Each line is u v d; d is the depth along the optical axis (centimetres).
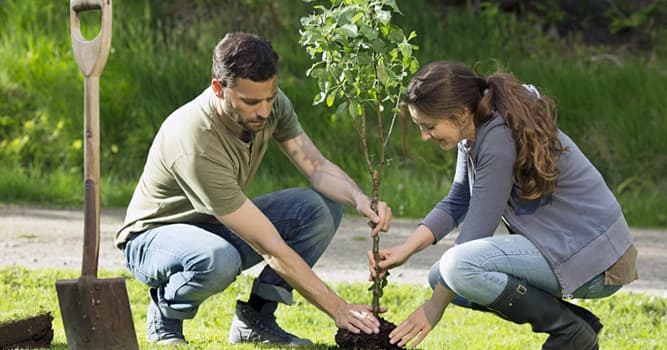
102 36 427
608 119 1352
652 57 1509
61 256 874
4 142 1384
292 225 528
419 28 1523
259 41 447
